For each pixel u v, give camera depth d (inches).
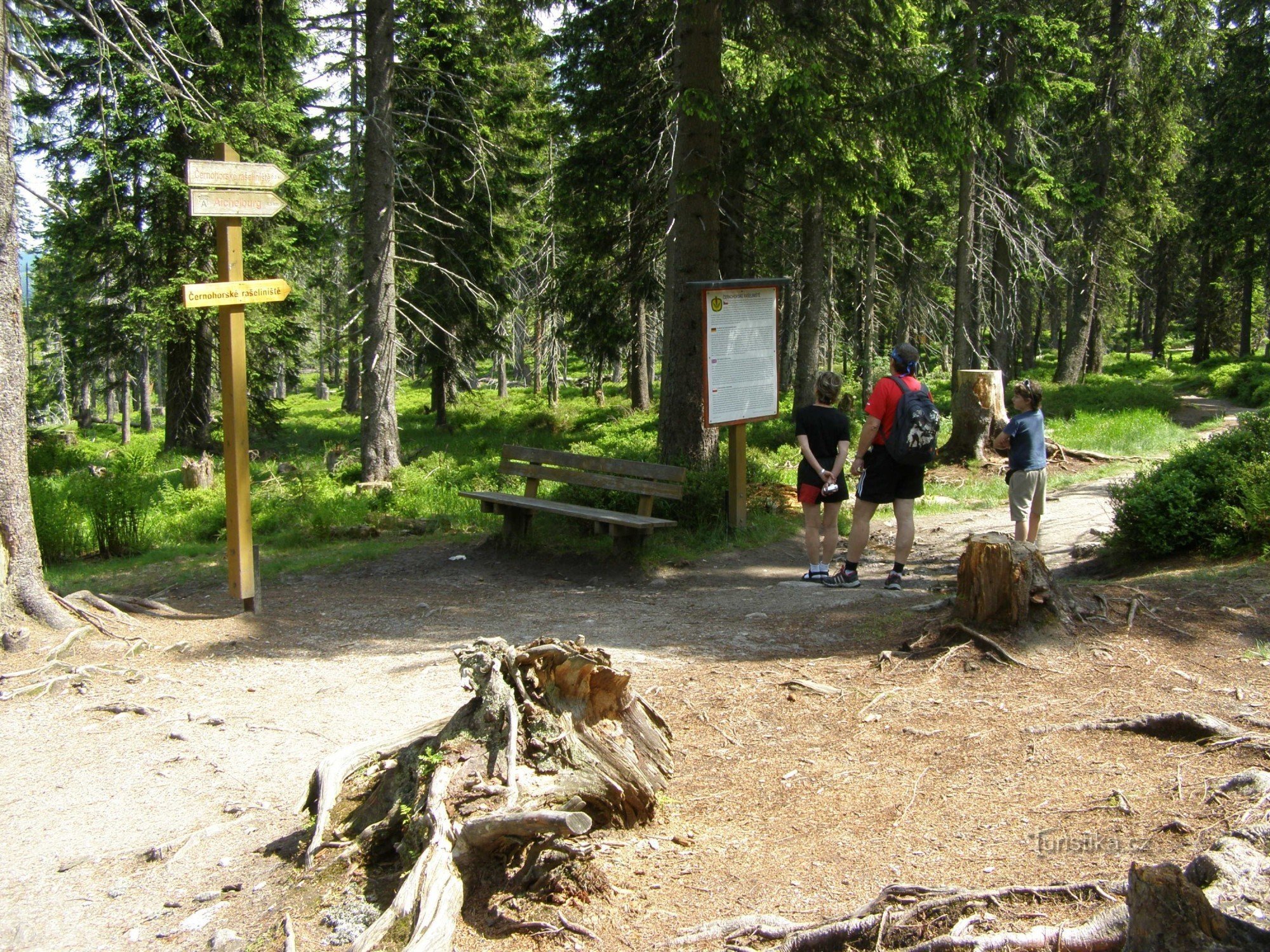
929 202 1053.8
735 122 440.8
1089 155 1126.4
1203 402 1032.8
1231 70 1163.3
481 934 122.5
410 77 826.2
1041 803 146.6
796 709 205.8
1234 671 197.2
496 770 140.6
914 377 317.1
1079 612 229.9
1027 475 318.7
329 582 370.6
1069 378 1173.7
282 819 175.3
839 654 241.6
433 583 363.9
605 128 696.4
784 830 150.8
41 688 238.2
